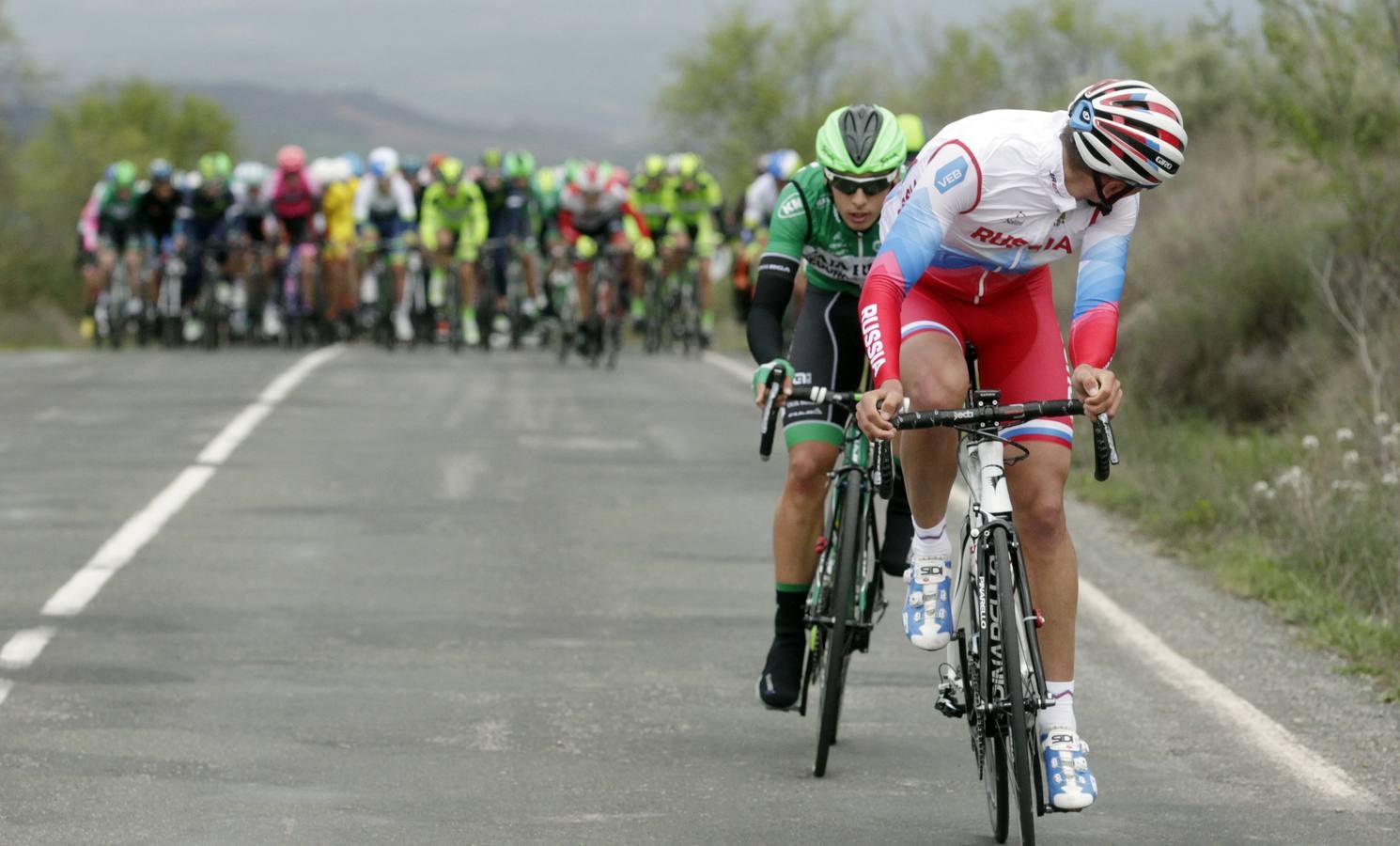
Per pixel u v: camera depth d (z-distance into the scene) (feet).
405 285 227.20
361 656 70.18
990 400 47.52
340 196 244.83
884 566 58.44
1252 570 84.99
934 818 50.90
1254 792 53.26
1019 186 47.16
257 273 245.45
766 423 53.31
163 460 121.70
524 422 144.97
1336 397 115.65
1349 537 84.43
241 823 49.37
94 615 76.43
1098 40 302.25
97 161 615.57
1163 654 70.69
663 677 67.72
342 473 116.67
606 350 213.87
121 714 61.16
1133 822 50.39
